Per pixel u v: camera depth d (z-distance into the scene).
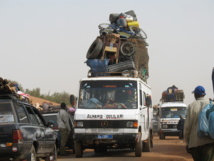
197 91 15.12
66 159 29.03
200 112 14.48
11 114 19.53
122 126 29.75
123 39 37.47
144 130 32.84
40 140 21.66
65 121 32.28
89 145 30.64
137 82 31.30
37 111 23.38
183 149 38.75
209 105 14.55
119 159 28.38
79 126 30.08
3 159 19.02
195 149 14.70
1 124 19.16
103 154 33.34
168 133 65.44
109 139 29.78
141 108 31.17
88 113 30.16
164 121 65.69
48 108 42.72
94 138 29.81
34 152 20.88
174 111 66.69
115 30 39.03
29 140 19.95
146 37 39.47
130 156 30.81
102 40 36.41
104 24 39.81
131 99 30.78
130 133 29.69
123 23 39.19
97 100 30.92
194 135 14.66
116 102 30.73
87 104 30.94
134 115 29.83
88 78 31.64
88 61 34.53
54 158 25.12
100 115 29.98
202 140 14.41
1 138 18.89
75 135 30.11
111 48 35.69
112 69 34.28
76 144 30.53
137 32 39.34
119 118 29.78
